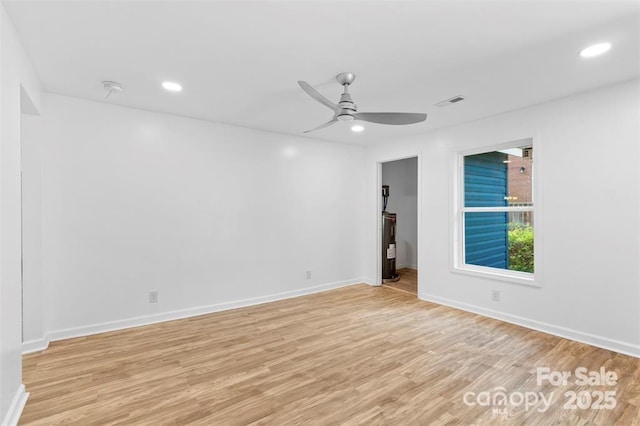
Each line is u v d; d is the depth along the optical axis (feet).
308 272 15.40
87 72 8.19
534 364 8.15
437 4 5.45
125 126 10.83
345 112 8.31
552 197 10.12
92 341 9.66
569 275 9.76
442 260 13.51
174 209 11.76
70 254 9.93
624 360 8.32
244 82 8.77
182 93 9.61
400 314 12.21
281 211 14.51
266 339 9.83
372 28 6.19
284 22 5.99
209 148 12.51
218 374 7.70
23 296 8.99
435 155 13.78
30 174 9.20
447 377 7.54
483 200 12.69
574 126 9.64
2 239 5.39
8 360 5.68
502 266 12.07
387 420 6.01
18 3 5.37
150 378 7.51
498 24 6.04
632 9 5.54
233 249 13.12
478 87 9.10
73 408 6.36
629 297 8.64
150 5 5.47
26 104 8.17
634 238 8.57
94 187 10.30
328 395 6.83
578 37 6.49
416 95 9.69
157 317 11.38
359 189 17.44
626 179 8.69
